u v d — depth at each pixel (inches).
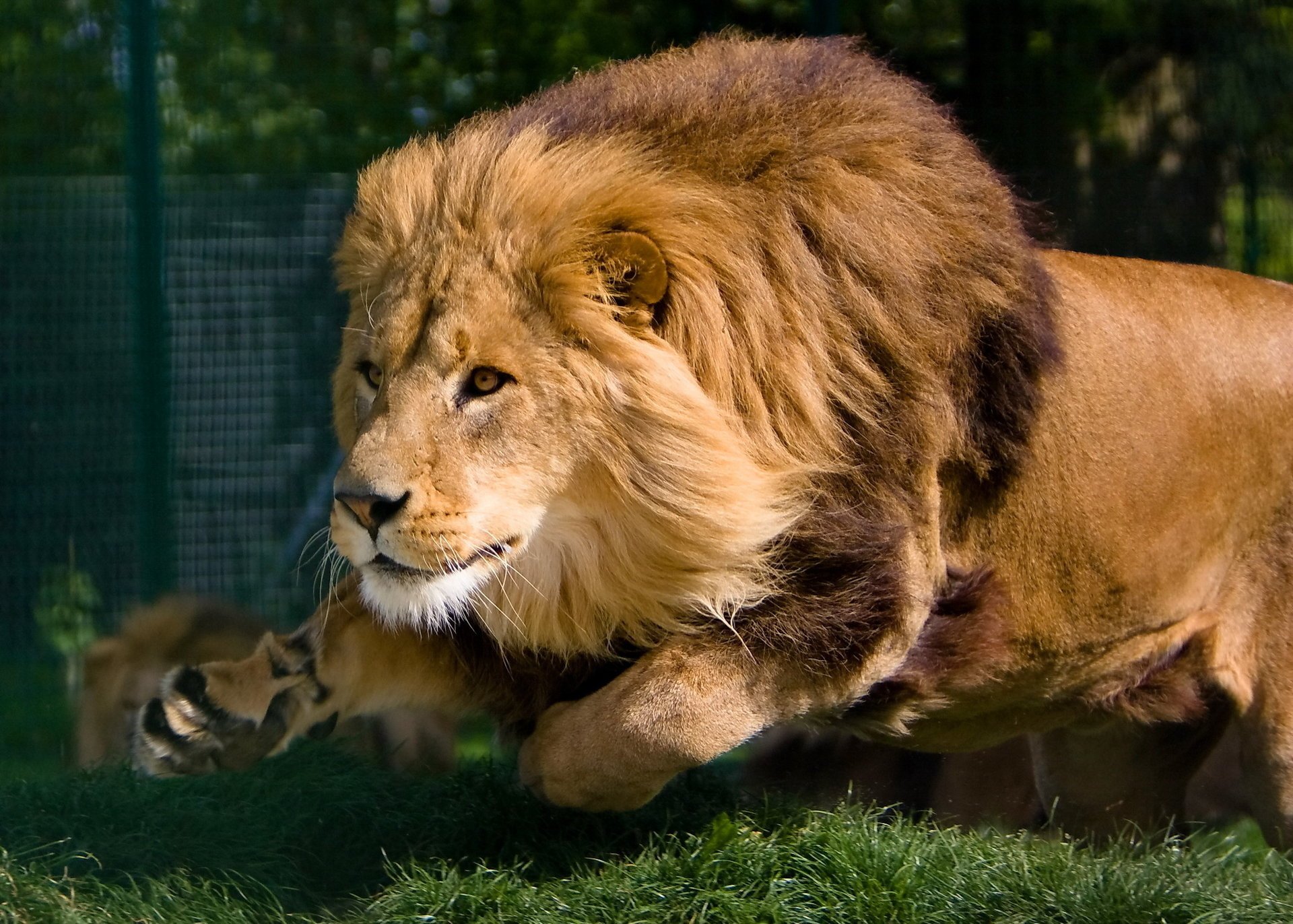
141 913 273.3
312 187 589.9
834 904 277.0
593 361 262.1
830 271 273.9
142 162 559.5
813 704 280.5
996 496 307.0
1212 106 584.4
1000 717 339.3
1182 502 333.7
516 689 297.7
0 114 555.8
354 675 286.8
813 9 553.6
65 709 548.7
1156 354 330.0
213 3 577.3
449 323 262.8
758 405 267.0
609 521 267.4
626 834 310.5
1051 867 294.4
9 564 566.3
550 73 717.3
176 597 470.9
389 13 631.2
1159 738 369.1
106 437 566.9
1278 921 284.4
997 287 292.7
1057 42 582.9
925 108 303.0
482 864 284.4
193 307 576.7
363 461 257.8
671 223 265.4
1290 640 352.8
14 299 561.0
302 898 297.1
